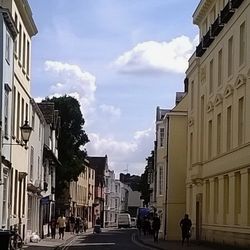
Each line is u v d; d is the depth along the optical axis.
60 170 67.81
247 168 33.09
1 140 28.02
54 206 62.66
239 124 35.41
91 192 108.81
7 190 30.98
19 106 35.81
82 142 70.44
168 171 56.25
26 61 38.88
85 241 49.31
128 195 158.75
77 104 70.12
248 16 33.44
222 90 39.78
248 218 32.78
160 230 58.28
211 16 46.22
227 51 38.50
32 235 43.25
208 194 43.88
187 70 52.50
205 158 44.78
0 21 28.48
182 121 56.62
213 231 41.03
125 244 45.25
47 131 55.25
